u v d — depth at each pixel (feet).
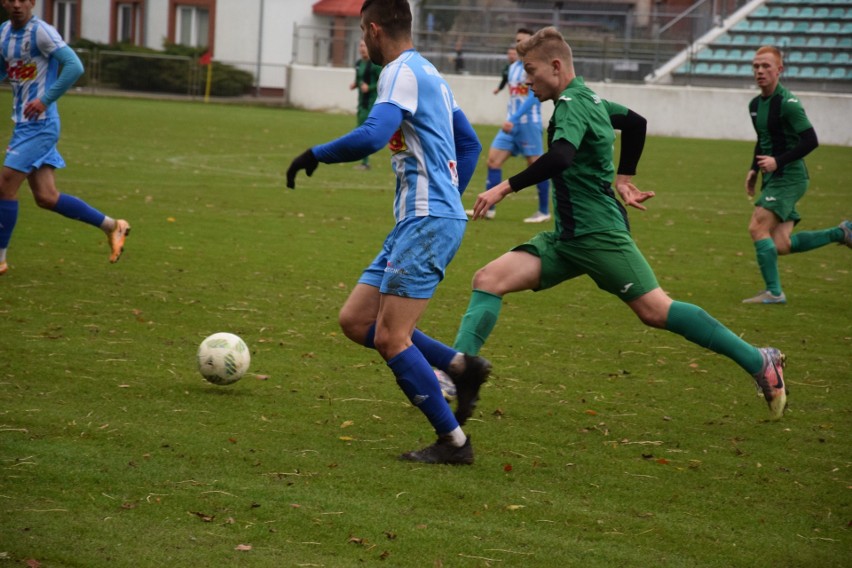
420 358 53.16
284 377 69.67
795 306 103.14
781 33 431.43
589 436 60.49
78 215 96.12
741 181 229.86
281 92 510.58
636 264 60.49
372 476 51.67
